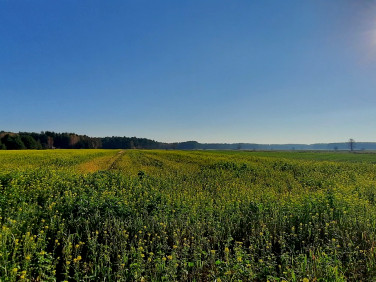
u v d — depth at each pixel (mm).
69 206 7973
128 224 7215
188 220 7488
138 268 4703
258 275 4840
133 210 8367
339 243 6344
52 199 9461
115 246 5863
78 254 5648
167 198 9961
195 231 6902
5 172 13406
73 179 13461
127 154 52438
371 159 45875
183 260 5262
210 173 20422
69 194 9922
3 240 5156
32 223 6961
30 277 4613
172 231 6965
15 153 37750
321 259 4855
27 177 13297
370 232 6582
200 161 32906
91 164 29156
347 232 6766
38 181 12164
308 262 5105
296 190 13977
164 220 7465
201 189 13719
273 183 16391
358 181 16531
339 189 12180
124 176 15977
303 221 7508
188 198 10523
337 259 5270
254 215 8047
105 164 30656
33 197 9977
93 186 12328
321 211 8102
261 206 8227
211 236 6820
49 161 26406
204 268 5453
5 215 7551
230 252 6059
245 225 7555
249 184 15617
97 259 5578
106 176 14812
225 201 10156
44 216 7637
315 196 9750
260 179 17828
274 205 8844
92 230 6984
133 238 6520
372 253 5500
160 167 26172
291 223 7340
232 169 23266
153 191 11539
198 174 20328
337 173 21812
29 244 5324
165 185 14336
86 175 14656
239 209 8703
